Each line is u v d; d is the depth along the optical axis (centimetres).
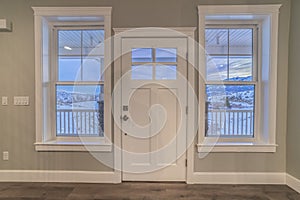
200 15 306
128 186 306
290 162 303
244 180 313
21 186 305
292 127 298
